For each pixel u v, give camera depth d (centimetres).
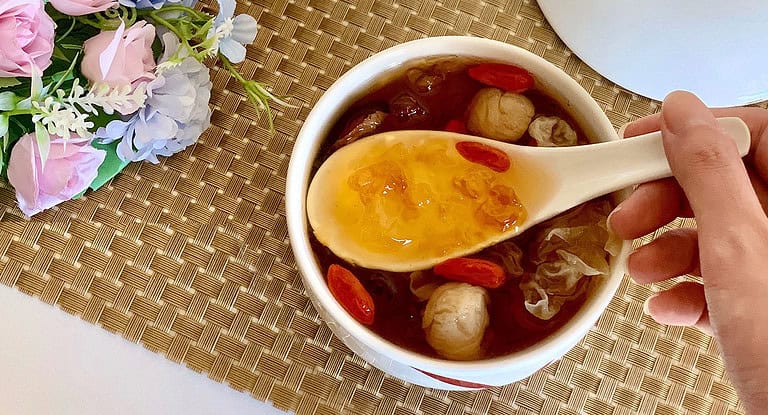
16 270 31
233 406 31
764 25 26
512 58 26
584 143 26
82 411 31
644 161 23
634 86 32
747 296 18
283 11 34
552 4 32
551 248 25
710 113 21
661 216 24
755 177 26
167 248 32
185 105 29
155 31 30
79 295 31
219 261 32
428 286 25
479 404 31
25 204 29
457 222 25
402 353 23
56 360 31
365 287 26
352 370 31
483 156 26
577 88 25
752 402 19
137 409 31
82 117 26
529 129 27
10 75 26
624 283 32
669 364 31
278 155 33
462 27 34
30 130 29
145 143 30
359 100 27
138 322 31
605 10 30
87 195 32
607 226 24
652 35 29
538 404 31
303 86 33
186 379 31
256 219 32
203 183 32
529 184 25
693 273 27
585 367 31
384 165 26
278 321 31
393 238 25
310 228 25
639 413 31
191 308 31
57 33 29
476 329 24
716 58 29
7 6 24
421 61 27
